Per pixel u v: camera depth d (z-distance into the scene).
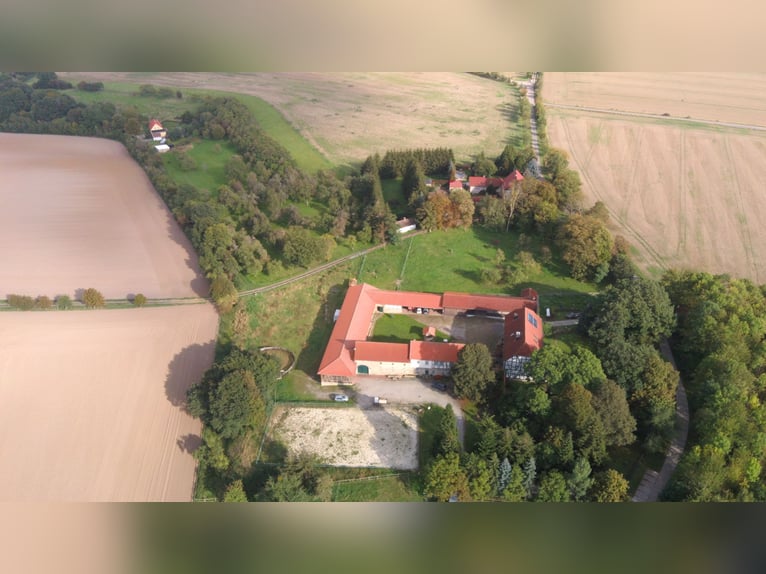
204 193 164.62
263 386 100.56
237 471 88.94
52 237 154.25
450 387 106.06
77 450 95.44
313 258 137.38
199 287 134.25
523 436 86.75
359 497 86.06
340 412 101.31
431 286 133.62
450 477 81.88
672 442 91.81
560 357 96.56
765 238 146.75
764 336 100.69
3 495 87.69
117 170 193.00
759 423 85.12
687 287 114.19
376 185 158.25
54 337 118.94
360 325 117.00
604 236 130.88
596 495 79.69
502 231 152.62
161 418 101.19
